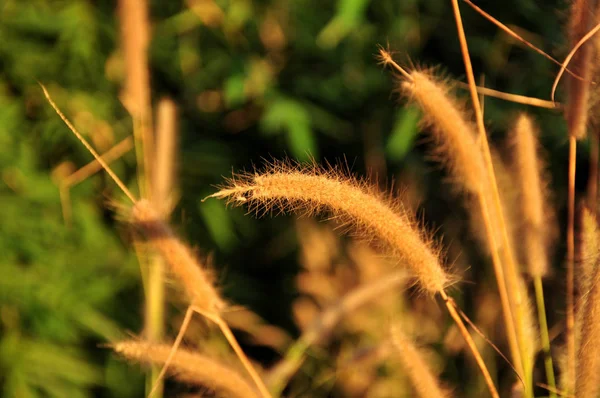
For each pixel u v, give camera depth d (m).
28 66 1.71
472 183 1.12
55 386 1.65
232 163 1.88
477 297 1.51
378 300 1.49
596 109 1.12
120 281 1.71
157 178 1.26
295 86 1.85
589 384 1.06
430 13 1.84
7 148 1.66
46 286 1.65
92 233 1.69
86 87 1.74
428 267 1.09
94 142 1.71
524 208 1.16
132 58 1.25
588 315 1.06
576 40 1.10
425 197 1.74
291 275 1.94
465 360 1.48
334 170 1.08
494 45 1.81
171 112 1.27
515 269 1.16
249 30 1.86
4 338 1.64
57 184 1.67
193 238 1.82
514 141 1.17
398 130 1.71
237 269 1.93
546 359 1.14
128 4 1.25
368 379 1.46
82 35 1.71
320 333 1.30
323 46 1.81
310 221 1.72
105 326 1.67
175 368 1.13
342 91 1.86
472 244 1.56
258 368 1.43
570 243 1.14
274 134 1.92
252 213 1.90
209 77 1.88
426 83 1.11
